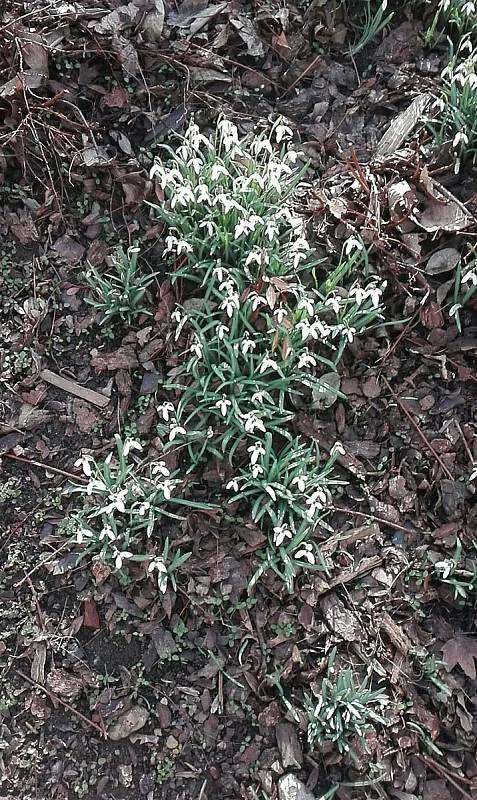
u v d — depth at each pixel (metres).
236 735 0.52
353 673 0.52
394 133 0.61
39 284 0.57
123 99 0.60
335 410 0.57
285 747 0.51
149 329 0.57
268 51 0.63
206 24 0.62
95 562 0.53
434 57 0.65
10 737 0.51
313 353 0.54
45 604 0.53
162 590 0.51
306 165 0.56
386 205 0.59
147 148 0.60
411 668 0.53
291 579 0.52
